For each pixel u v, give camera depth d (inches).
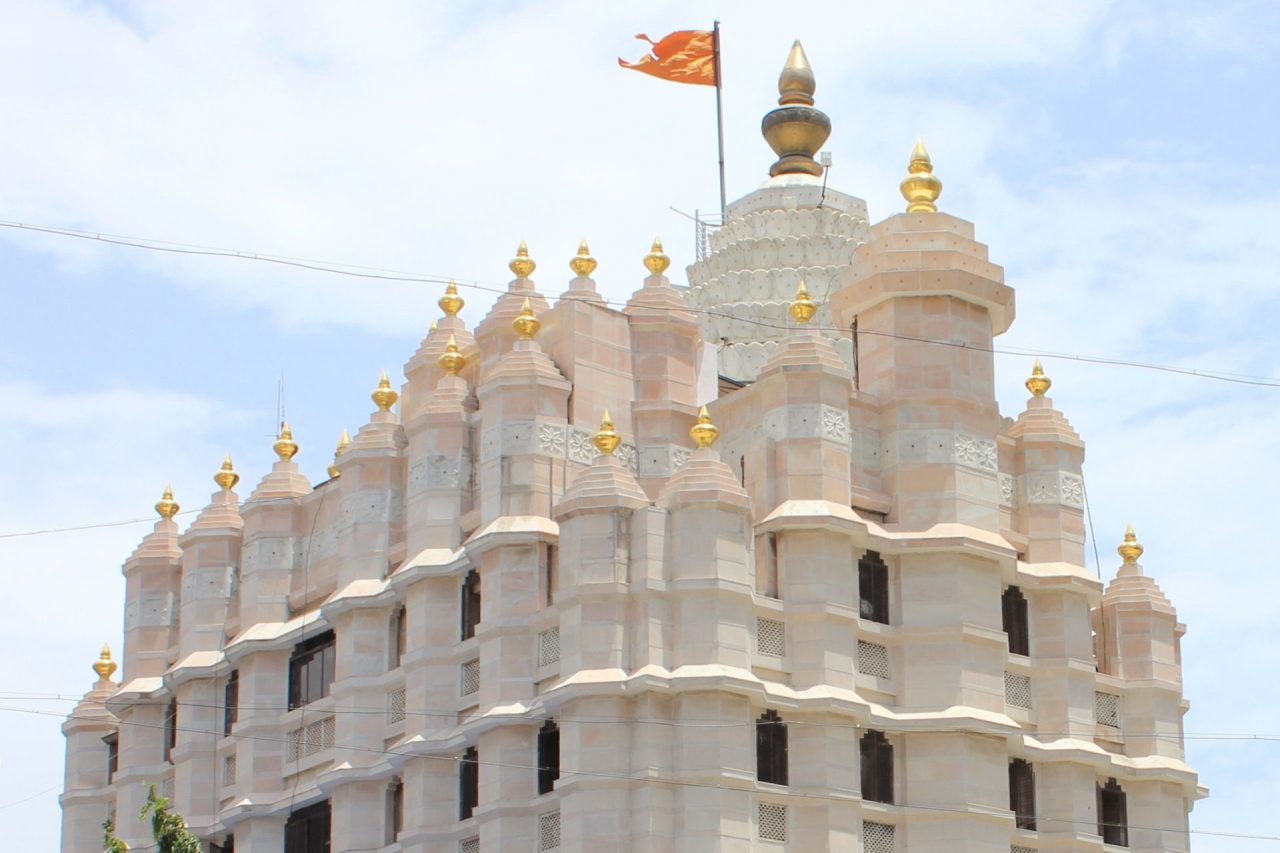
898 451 2997.0
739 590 2758.4
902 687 2910.9
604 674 2709.2
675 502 2778.1
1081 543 3102.9
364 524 3105.3
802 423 2925.7
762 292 3718.0
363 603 3048.7
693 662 2721.5
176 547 3474.4
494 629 2854.3
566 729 2719.0
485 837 2797.7
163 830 2753.4
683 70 3855.8
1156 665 3159.5
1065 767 2989.7
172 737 3385.8
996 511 3019.2
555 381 2967.5
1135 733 3134.8
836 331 3634.4
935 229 3093.0
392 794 3002.0
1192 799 3159.5
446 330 3221.0
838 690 2812.5
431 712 2923.2
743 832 2684.5
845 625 2854.3
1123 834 3083.2
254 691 3191.4
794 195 3818.9
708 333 3710.6
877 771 2866.6
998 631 2955.2
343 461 3149.6
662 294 3102.9
